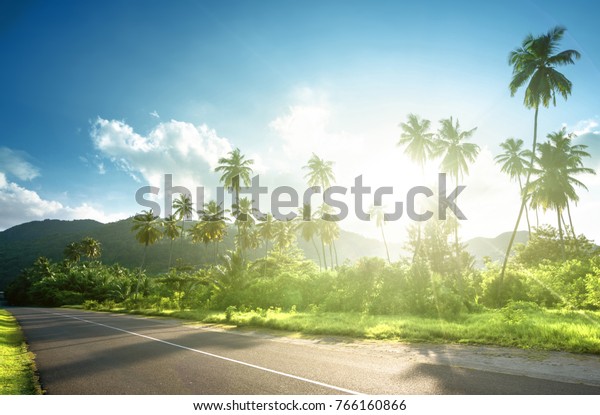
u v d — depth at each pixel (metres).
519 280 26.92
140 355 10.30
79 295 76.56
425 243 32.38
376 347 10.52
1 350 12.16
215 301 32.62
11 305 96.12
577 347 8.80
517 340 10.12
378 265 24.91
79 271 91.44
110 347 12.16
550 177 39.75
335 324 15.35
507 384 6.23
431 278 22.09
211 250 114.44
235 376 7.35
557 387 5.99
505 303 25.94
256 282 33.12
